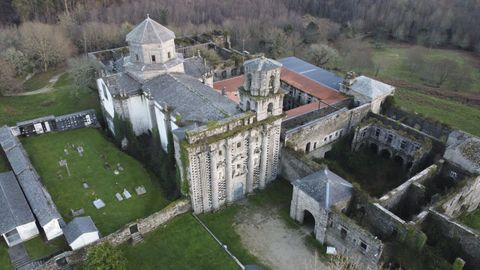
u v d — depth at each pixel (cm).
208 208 7069
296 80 10825
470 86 13462
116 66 10119
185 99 7606
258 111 6719
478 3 17350
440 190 7288
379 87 9406
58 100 11081
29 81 12269
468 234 5809
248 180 7338
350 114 8806
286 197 7475
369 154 9081
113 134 9319
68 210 7062
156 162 8175
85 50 13862
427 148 7925
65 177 7900
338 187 6291
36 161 8388
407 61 15938
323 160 8562
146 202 7300
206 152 6375
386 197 6412
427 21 18025
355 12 19125
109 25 14738
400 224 5859
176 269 6038
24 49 12631
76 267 6003
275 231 6725
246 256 6253
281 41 15188
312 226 6850
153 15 16625
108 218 6900
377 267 5750
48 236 6344
